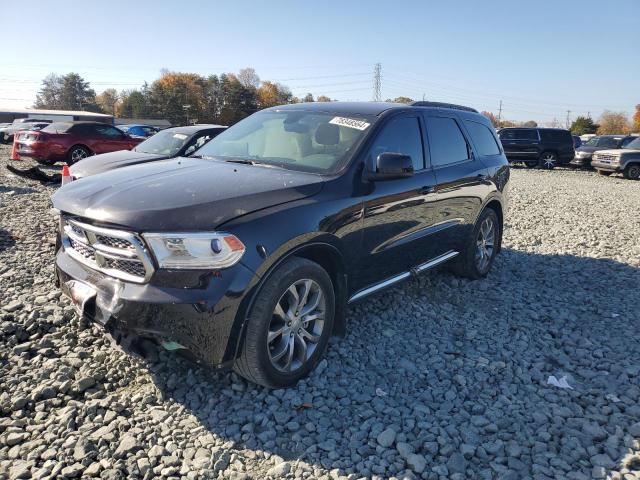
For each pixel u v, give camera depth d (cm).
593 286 570
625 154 2050
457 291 535
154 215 284
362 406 313
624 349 406
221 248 281
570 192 1473
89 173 808
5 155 2097
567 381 354
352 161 376
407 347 396
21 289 468
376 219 383
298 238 311
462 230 522
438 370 361
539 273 616
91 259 316
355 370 355
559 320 464
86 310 304
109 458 259
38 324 388
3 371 333
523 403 324
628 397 333
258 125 461
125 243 291
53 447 265
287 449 273
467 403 321
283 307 318
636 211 1135
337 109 445
